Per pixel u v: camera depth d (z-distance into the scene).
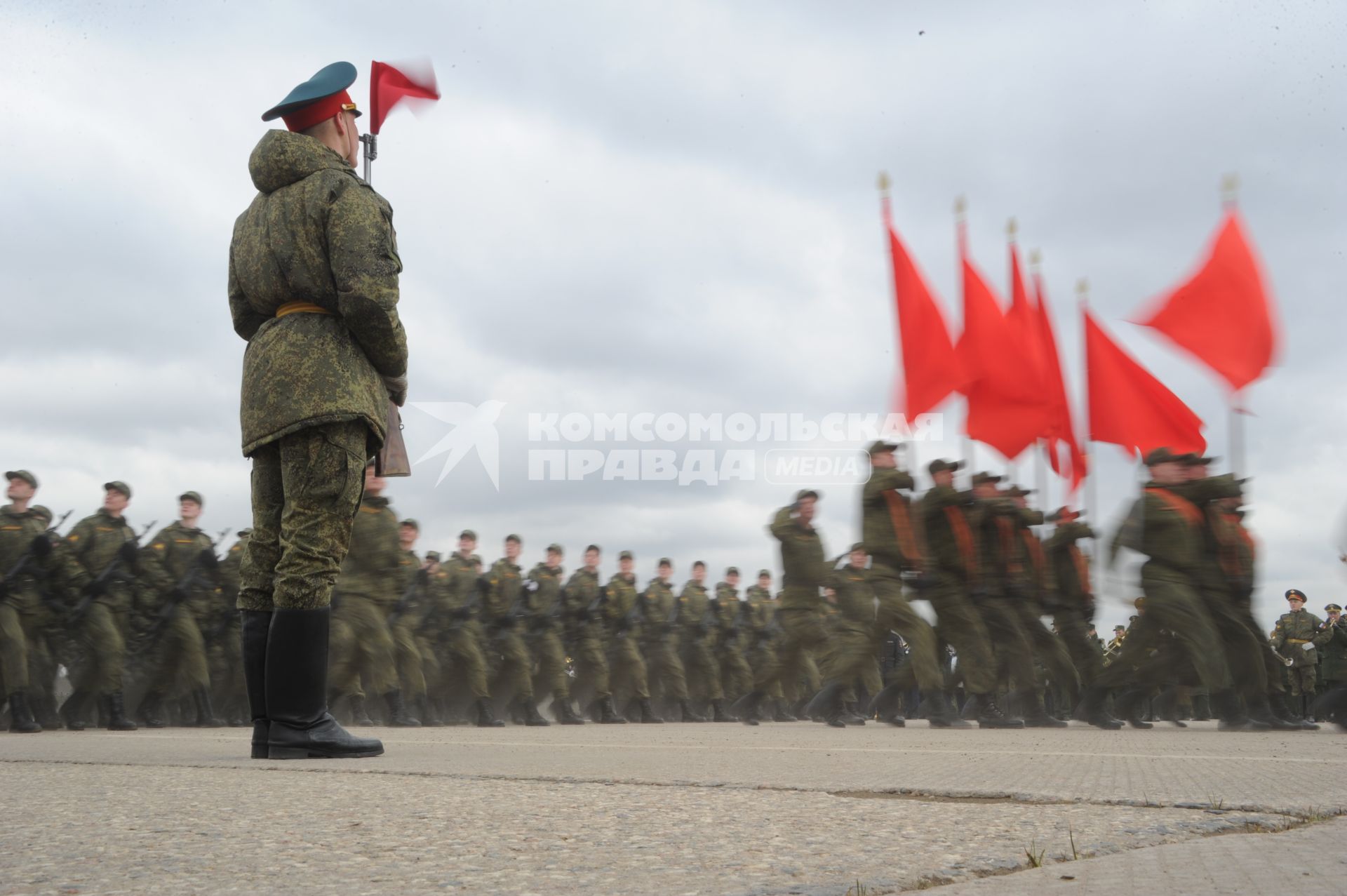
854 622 14.04
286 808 2.94
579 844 2.34
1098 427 17.98
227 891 1.83
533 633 19.31
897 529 13.66
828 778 3.92
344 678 14.97
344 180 5.16
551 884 1.89
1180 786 3.68
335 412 5.05
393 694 15.49
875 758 5.35
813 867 2.06
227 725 16.81
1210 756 5.67
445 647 18.31
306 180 5.15
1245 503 12.23
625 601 21.09
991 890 1.82
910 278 18.09
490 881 1.92
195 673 15.49
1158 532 11.98
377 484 15.38
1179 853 2.23
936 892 1.83
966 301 18.77
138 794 3.30
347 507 5.14
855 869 2.05
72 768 4.41
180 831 2.51
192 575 15.59
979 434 18.61
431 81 6.60
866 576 14.02
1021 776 4.11
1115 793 3.39
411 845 2.32
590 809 2.93
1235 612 12.02
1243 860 2.12
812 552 16.98
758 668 23.61
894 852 2.24
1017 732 10.89
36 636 13.57
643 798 3.19
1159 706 17.19
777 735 9.53
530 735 9.63
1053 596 14.76
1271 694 12.21
